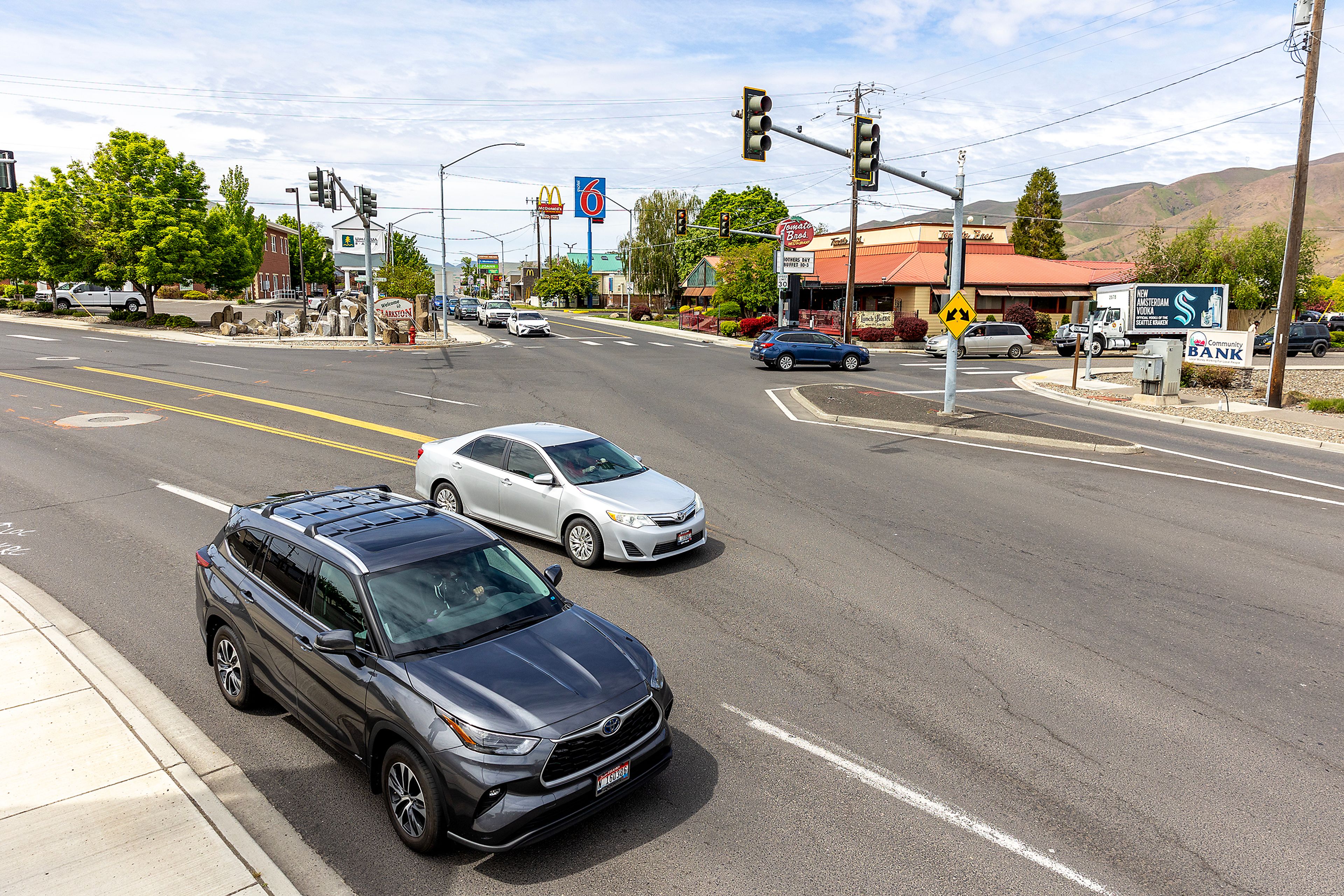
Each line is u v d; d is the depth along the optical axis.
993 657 7.58
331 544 5.87
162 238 43.72
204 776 5.55
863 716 6.52
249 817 5.16
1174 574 9.85
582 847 4.94
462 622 5.52
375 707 4.99
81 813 5.02
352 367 30.58
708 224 84.19
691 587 9.23
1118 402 25.19
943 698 6.82
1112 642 7.93
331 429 18.19
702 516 10.13
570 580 9.38
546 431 11.11
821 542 10.93
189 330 44.62
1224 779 5.70
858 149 16.33
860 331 48.59
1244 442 19.05
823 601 8.88
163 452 15.41
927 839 5.02
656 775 5.22
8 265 46.88
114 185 42.75
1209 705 6.74
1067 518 12.26
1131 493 13.80
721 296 59.84
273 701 6.68
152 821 4.98
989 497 13.45
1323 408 23.05
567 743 4.72
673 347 45.09
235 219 75.56
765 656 7.55
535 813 4.57
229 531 6.80
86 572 9.31
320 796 5.41
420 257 113.75
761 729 6.30
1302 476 15.27
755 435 18.80
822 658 7.52
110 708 6.25
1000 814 5.28
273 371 28.69
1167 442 18.75
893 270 51.69
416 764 4.72
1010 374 33.94
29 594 8.65
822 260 62.44
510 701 4.86
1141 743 6.16
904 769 5.79
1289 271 23.11
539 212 71.44
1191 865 4.81
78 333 41.31
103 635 7.73
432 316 51.62
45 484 13.05
